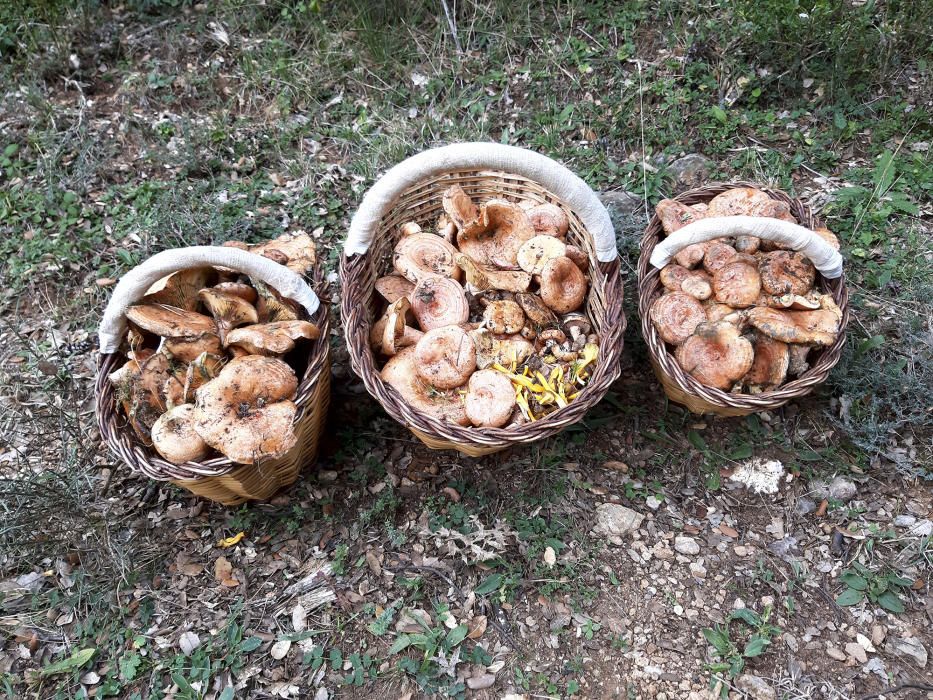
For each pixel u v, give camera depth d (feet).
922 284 3.71
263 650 2.85
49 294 4.01
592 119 4.64
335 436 3.41
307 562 3.06
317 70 4.98
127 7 5.25
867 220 4.00
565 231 3.45
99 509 3.19
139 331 2.93
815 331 2.96
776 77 4.55
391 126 4.72
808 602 2.93
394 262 3.25
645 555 3.05
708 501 3.20
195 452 2.68
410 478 3.28
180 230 4.11
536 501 3.19
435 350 2.94
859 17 4.49
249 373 2.69
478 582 2.98
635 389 3.52
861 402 3.37
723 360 2.94
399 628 2.88
